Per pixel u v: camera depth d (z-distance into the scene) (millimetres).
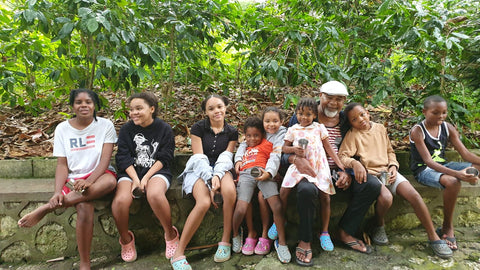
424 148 1847
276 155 1777
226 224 1685
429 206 1948
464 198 1942
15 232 1708
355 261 1618
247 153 1874
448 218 1767
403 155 2174
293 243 1816
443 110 1771
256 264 1618
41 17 1704
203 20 2143
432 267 1561
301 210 1598
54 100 2518
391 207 1919
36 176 1953
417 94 2438
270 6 2900
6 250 1714
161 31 2518
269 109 1836
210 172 1729
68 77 2104
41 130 2359
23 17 1737
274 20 2170
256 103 3029
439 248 1646
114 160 2006
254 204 1869
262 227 1873
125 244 1677
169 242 1679
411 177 2070
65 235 1737
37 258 1737
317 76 2260
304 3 2611
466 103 2539
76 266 1654
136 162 1778
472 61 2174
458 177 1681
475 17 2131
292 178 1674
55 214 1720
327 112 1828
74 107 1646
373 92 2840
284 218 1710
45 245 1735
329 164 1851
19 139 2279
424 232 1920
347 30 2336
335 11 2541
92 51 2195
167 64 3105
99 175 1635
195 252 1766
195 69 2709
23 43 2010
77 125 1710
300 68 2271
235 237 1735
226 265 1615
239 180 1788
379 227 1797
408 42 1907
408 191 1720
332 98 1748
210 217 1854
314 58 2320
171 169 2090
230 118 2734
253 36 2162
